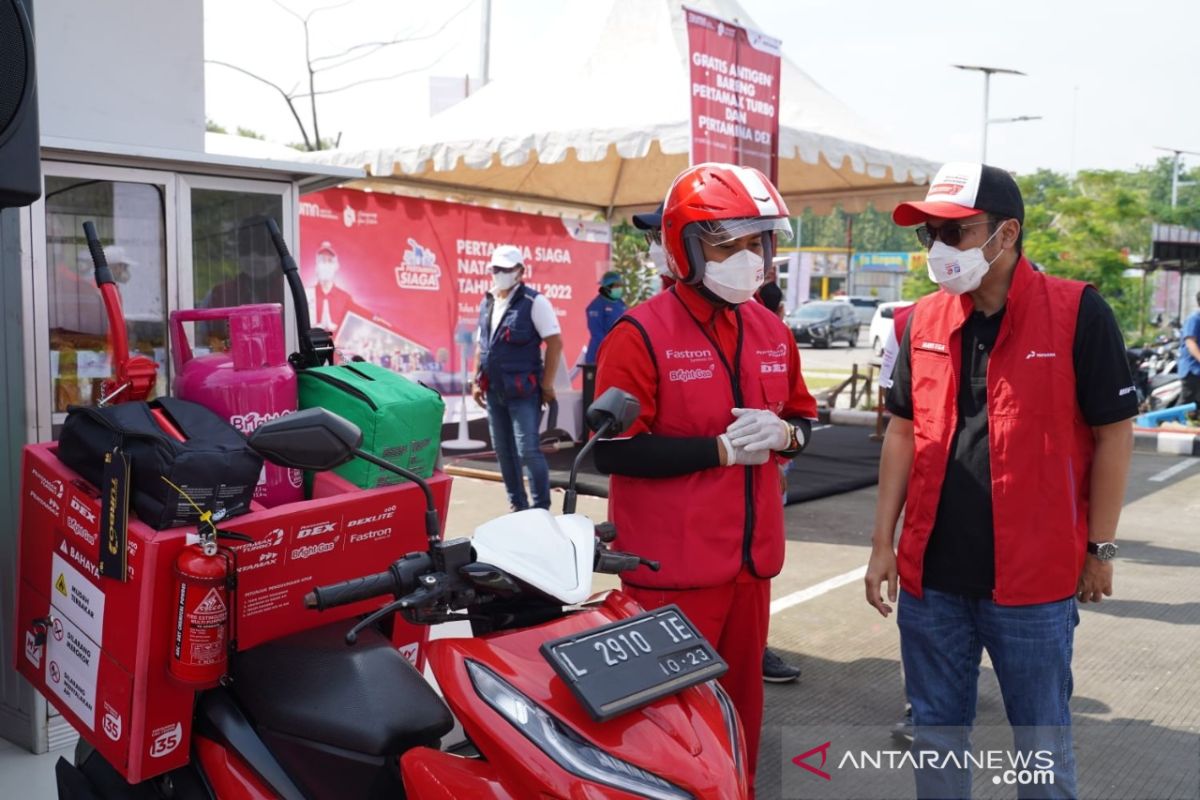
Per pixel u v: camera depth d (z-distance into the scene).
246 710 2.54
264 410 2.86
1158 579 6.44
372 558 2.82
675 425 2.95
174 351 3.05
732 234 2.81
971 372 2.74
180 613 2.39
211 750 2.53
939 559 2.79
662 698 2.00
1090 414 2.65
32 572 2.87
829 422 14.12
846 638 5.20
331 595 2.10
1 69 2.47
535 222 10.95
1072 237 34.47
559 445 11.01
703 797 1.86
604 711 1.89
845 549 6.96
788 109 9.46
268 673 2.54
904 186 11.27
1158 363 17.05
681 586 2.92
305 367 3.12
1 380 3.53
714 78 6.86
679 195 2.89
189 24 4.27
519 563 2.15
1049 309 2.64
